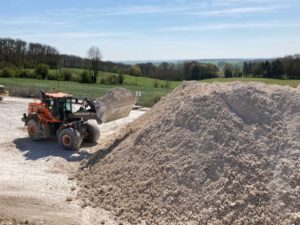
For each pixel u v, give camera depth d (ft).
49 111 57.26
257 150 33.71
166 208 31.99
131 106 57.21
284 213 29.12
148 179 35.50
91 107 56.39
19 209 34.06
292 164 31.99
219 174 32.65
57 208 34.50
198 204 31.30
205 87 44.39
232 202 30.30
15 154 51.42
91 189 38.32
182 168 34.55
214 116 37.88
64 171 44.62
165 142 38.65
